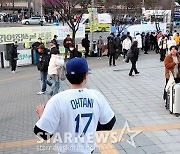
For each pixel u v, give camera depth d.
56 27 21.14
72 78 2.73
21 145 6.41
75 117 2.67
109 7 42.41
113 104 9.27
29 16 61.09
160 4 50.22
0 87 12.67
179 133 6.79
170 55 8.68
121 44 21.34
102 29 43.81
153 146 6.10
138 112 8.41
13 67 16.20
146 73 14.62
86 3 24.78
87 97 2.73
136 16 45.06
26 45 20.53
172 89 7.97
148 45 23.48
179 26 51.91
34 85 12.78
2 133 7.22
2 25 49.44
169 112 8.33
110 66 17.22
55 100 2.66
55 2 23.95
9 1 73.81
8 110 9.23
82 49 21.48
